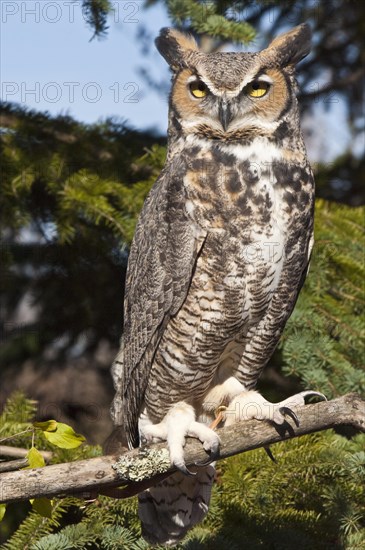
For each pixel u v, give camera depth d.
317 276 7.77
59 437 5.12
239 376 6.55
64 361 9.33
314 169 9.77
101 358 9.38
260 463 6.70
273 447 6.79
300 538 6.30
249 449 5.42
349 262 7.94
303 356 7.15
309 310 7.46
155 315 6.28
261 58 6.50
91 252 8.96
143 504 6.33
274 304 6.30
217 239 6.02
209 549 6.17
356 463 6.43
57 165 8.59
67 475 4.91
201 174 6.10
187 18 8.10
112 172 8.68
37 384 9.29
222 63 6.50
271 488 6.56
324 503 6.48
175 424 5.55
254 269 6.04
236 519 6.55
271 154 6.28
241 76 6.40
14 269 9.09
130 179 8.85
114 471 4.98
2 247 8.72
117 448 6.59
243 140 6.33
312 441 6.86
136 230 6.67
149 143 9.19
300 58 6.66
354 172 10.27
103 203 8.22
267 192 6.07
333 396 6.96
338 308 7.60
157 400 6.47
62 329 9.28
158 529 6.34
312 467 6.54
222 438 5.37
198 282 6.10
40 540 6.04
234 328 6.21
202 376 6.36
